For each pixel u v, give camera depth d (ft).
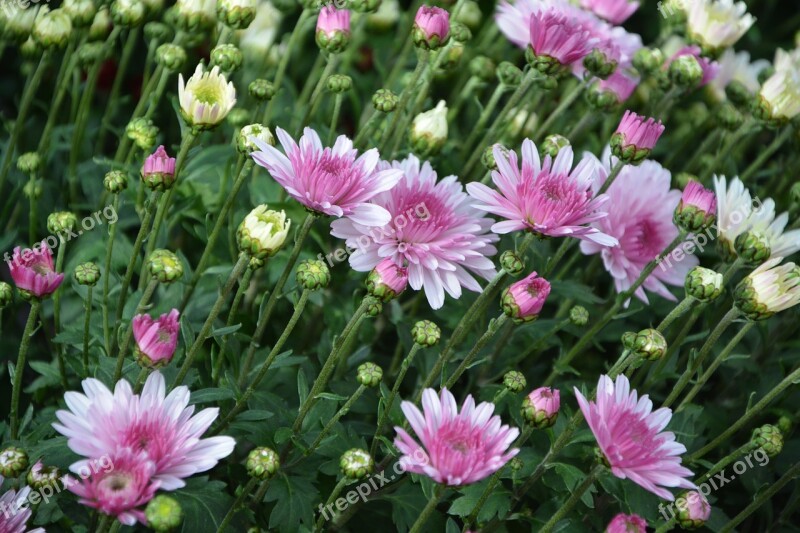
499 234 2.70
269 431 2.45
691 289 2.41
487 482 2.44
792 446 2.73
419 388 2.64
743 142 3.20
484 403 2.27
